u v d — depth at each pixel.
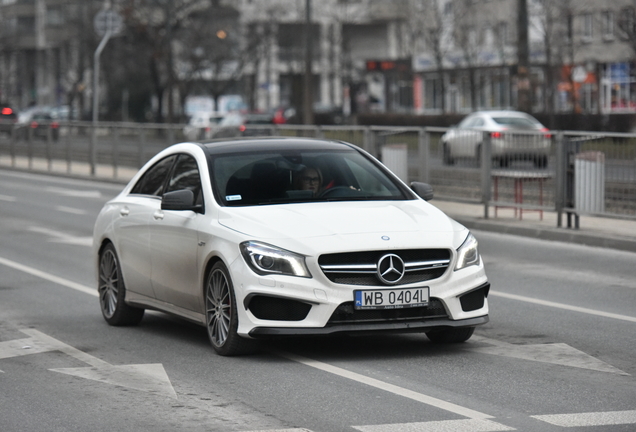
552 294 14.62
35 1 144.75
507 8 87.19
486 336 11.52
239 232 10.25
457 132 24.95
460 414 8.10
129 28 78.31
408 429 7.70
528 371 9.66
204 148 11.79
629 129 52.72
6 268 18.30
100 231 13.16
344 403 8.55
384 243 9.91
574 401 8.48
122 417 8.31
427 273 10.07
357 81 111.44
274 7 103.62
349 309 9.80
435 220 10.52
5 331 12.51
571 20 78.75
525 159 22.78
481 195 24.23
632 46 62.53
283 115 88.69
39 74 145.00
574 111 63.62
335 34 112.19
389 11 124.00
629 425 7.73
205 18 88.19
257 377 9.59
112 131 42.44
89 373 10.05
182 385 9.38
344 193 11.20
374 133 28.27
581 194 21.14
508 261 18.31
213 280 10.62
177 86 88.94
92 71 97.12
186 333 12.23
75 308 14.22
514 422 7.85
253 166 11.35
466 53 89.75
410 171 26.75
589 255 18.97
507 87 93.56
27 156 49.19
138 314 12.75
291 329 9.79
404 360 10.23
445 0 95.69
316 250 9.80
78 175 43.84
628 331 11.78
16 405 8.81
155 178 12.44
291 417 8.14
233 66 107.00
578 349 10.74
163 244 11.57
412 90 110.44
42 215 28.25
